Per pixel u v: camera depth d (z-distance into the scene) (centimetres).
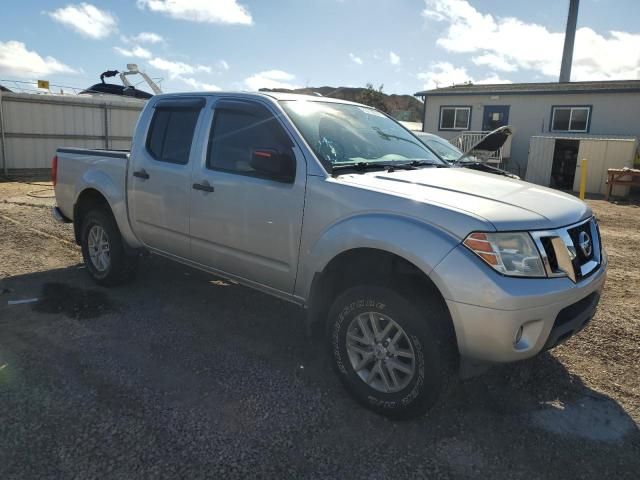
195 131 423
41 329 426
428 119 2538
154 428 295
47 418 301
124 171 484
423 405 295
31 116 1673
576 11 3119
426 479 262
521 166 2344
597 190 1838
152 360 378
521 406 332
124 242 505
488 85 2545
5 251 661
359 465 271
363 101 4766
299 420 309
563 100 2217
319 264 329
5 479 250
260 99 388
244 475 261
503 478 265
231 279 410
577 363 390
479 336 271
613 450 289
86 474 256
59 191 571
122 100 1900
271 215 359
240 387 344
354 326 322
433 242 280
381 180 333
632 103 2092
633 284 593
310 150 348
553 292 275
